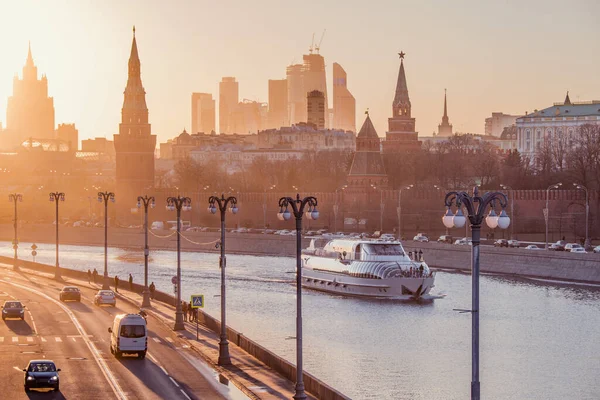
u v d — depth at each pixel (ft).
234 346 421.18
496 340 528.63
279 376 352.49
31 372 324.19
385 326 574.15
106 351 409.28
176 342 437.58
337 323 582.76
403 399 398.01
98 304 579.89
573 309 629.10
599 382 433.89
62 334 458.09
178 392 325.62
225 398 317.42
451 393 410.11
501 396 408.46
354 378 436.35
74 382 340.39
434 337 537.65
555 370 455.63
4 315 508.53
